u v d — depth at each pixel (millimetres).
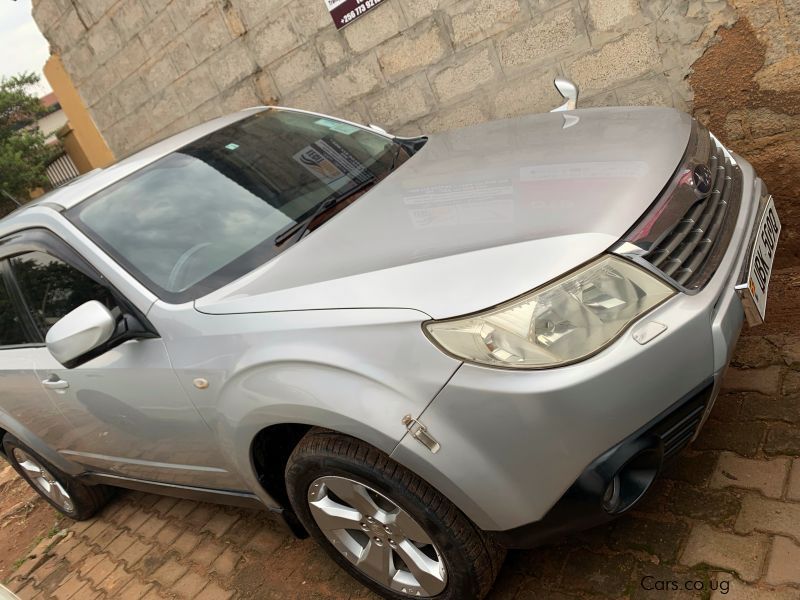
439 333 1853
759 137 3768
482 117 4789
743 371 2795
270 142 3252
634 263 1881
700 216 2150
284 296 2174
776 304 3176
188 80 6430
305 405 2041
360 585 2609
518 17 4293
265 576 2918
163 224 2738
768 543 2061
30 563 4023
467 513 1947
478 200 2252
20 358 3240
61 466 3748
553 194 2127
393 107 5160
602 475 1809
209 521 3541
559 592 2221
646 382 1804
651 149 2314
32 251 2973
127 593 3268
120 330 2463
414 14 4676
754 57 3611
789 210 3762
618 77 4109
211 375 2295
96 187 2980
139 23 6457
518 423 1788
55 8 7246
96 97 7695
